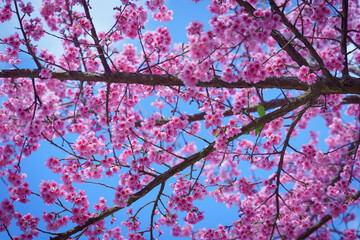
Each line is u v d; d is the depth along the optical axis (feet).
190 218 13.21
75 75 12.47
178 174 14.32
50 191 12.55
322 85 12.76
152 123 14.43
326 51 17.11
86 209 12.91
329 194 16.62
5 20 12.05
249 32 8.91
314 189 16.12
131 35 13.21
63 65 14.90
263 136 15.19
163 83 12.53
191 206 12.51
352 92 12.75
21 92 14.37
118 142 13.21
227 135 11.86
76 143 12.08
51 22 14.24
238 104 12.08
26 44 11.73
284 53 16.03
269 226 15.14
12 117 15.92
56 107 12.92
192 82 9.22
